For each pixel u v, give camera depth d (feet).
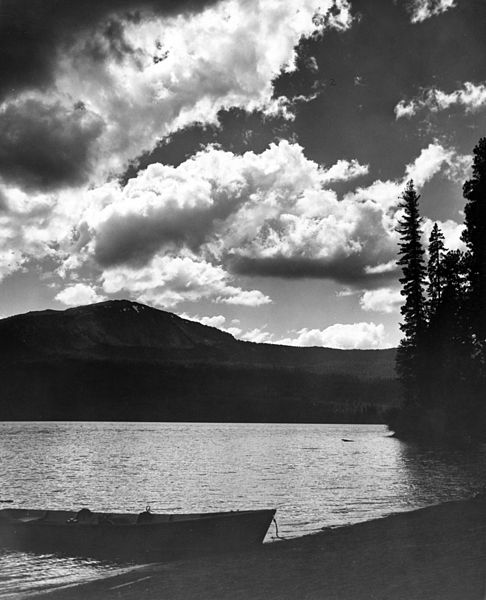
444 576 49.14
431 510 86.89
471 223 218.79
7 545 79.15
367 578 51.65
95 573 69.15
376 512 107.55
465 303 244.63
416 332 285.84
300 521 99.19
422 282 290.35
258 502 124.26
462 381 257.34
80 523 77.71
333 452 275.59
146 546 74.90
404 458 217.36
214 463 226.17
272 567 59.62
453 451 239.09
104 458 255.70
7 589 63.93
